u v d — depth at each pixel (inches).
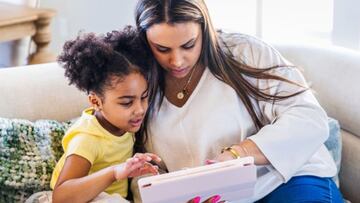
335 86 61.7
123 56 44.8
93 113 48.4
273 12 82.9
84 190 42.1
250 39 50.2
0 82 55.1
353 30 71.8
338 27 73.3
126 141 49.0
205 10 45.1
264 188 47.8
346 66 61.2
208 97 48.2
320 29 79.7
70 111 57.7
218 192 41.3
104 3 113.3
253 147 46.2
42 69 58.7
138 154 42.8
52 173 50.1
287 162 46.8
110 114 45.6
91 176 42.8
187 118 48.6
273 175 47.9
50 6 120.3
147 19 43.5
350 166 58.8
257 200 49.3
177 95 48.8
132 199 51.4
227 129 48.4
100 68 44.3
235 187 41.6
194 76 48.4
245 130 48.9
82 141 45.6
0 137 49.4
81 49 45.4
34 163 49.9
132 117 45.7
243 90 48.3
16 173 48.6
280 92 48.3
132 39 46.2
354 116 59.4
